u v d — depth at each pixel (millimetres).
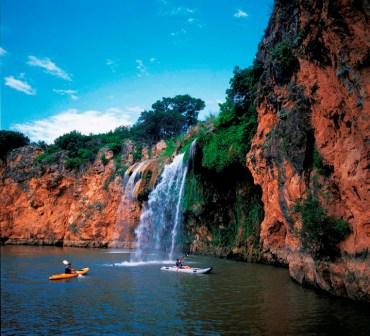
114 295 15695
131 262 28359
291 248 17797
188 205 35062
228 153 28344
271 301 14062
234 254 30531
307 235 14422
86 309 13336
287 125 17406
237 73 28984
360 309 12344
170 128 60875
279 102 19125
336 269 13297
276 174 20406
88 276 20641
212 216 33719
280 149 18438
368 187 11391
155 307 13578
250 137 26531
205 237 35094
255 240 28297
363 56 10953
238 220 30703
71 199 54125
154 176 41781
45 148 62469
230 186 31578
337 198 13562
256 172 23688
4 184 57906
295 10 17469
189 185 35281
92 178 52500
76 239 50125
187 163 34906
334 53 12398
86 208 50875
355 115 11594
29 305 14000
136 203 45250
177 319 12008
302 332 10469
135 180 45344
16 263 27547
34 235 53531
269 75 20969
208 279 19578
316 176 14750
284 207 18297
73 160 54906
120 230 47219
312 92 14688
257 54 27891
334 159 13531
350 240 12625
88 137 60844
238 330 10812
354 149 12234
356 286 12156
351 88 11578
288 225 18047
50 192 54781
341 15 11352
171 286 17578
